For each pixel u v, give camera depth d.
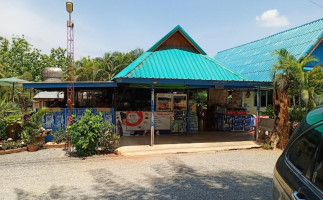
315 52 13.97
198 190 5.40
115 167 7.25
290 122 10.46
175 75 9.69
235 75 10.62
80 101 15.27
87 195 5.17
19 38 28.59
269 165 7.51
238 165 7.50
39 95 20.50
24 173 6.71
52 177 6.37
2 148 8.98
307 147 2.45
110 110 10.78
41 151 9.22
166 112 12.92
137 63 10.20
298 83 9.60
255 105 18.31
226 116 14.20
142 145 9.98
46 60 28.84
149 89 15.36
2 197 5.12
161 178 6.25
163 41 11.76
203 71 10.45
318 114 2.60
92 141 8.38
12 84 14.46
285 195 2.41
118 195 5.16
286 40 15.73
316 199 1.91
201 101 21.59
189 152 9.20
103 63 28.25
